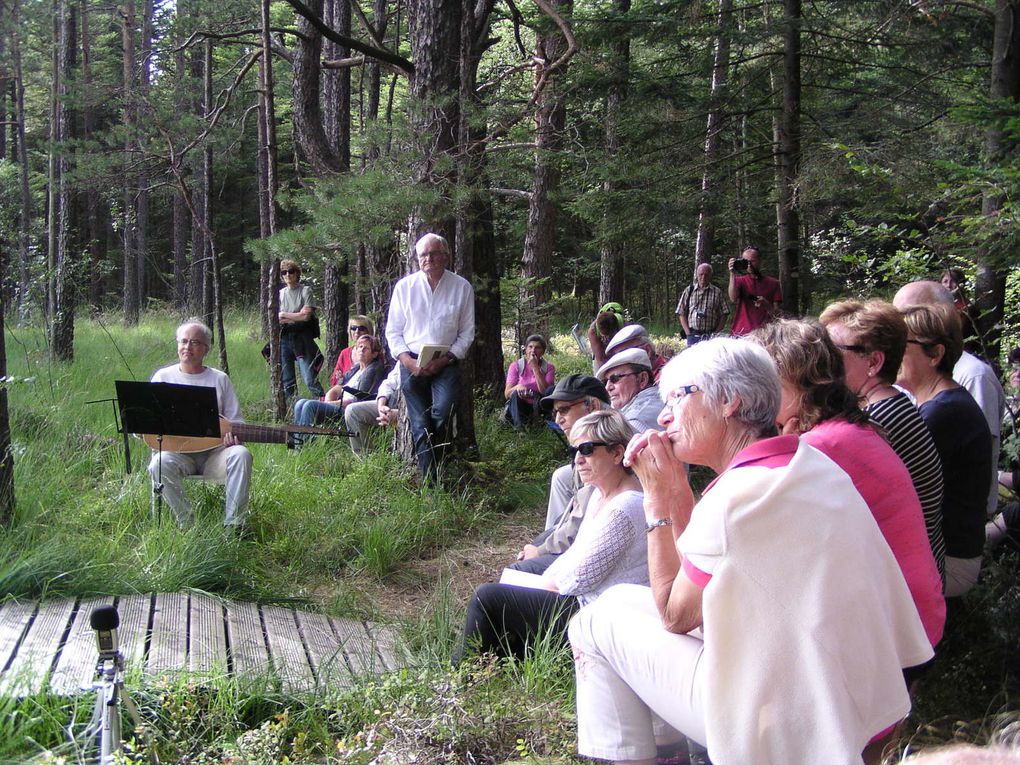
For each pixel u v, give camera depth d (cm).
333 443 834
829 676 231
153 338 1669
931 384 380
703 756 306
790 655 233
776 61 1242
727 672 239
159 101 1216
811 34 1227
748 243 2298
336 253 817
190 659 407
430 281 739
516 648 418
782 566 238
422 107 782
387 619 523
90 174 1289
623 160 1031
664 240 1867
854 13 1250
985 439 366
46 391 916
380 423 803
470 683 373
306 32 1137
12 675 361
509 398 985
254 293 3678
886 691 239
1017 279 658
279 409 1002
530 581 434
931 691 346
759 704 234
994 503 445
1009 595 391
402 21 1834
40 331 1369
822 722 229
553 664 395
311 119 1154
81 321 1911
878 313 340
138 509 614
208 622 462
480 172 809
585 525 419
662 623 275
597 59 1113
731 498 243
